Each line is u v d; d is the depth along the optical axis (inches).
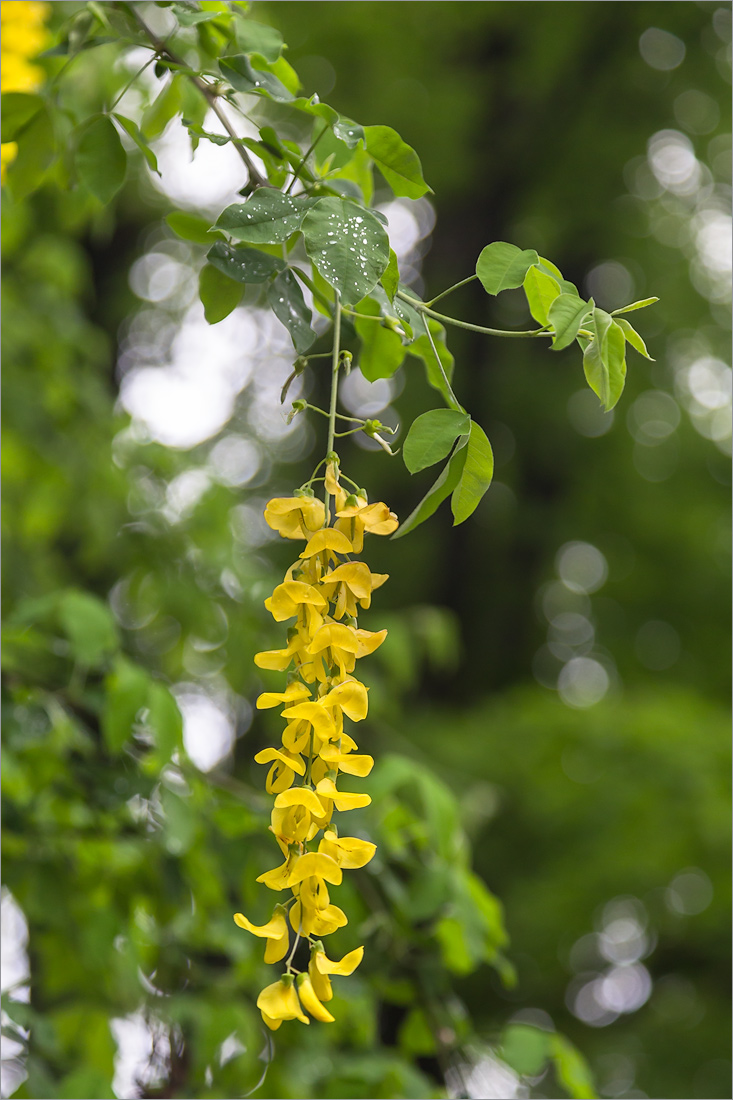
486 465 38.1
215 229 38.9
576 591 350.3
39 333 137.2
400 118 319.6
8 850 80.0
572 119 337.4
